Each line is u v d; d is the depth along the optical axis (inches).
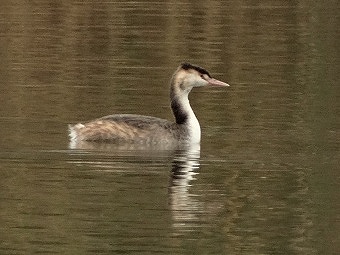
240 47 1079.0
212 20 1202.0
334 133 758.5
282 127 778.2
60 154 693.9
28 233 553.0
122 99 858.1
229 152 708.7
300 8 1278.3
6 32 1127.6
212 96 880.3
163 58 1022.4
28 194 612.4
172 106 762.2
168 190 623.2
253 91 897.5
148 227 563.8
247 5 1288.1
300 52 1059.3
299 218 577.9
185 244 542.0
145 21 1188.5
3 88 887.7
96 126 734.5
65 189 621.3
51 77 935.7
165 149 721.0
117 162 680.4
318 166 674.2
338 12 1255.5
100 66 982.4
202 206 599.5
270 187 633.0
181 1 1299.2
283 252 534.0
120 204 598.5
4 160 676.7
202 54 1043.3
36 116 793.6
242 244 543.2
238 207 592.7
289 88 910.4
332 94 887.1
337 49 1075.3
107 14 1221.7
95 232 555.5
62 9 1241.4
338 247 543.2
